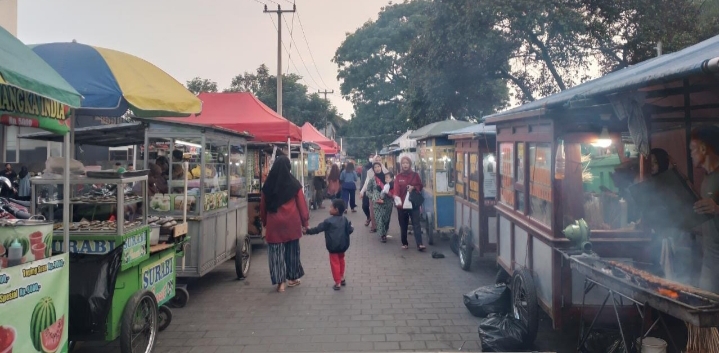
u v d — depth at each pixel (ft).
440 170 33.45
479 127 30.60
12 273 9.49
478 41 45.62
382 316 18.70
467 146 28.02
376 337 16.49
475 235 26.37
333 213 22.80
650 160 14.19
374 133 128.26
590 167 16.84
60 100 10.18
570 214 14.60
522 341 14.66
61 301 11.09
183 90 17.15
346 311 19.38
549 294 14.57
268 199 22.43
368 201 42.39
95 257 13.01
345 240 22.68
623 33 44.24
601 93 10.98
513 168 18.69
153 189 21.71
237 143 25.57
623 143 16.02
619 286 10.85
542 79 51.21
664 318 13.39
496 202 21.44
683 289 9.95
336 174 57.11
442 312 19.10
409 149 54.29
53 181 13.34
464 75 52.21
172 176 21.75
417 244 31.96
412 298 21.07
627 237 14.23
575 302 14.08
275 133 32.01
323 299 21.09
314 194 59.93
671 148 15.16
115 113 17.16
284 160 22.63
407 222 32.42
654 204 13.87
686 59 10.14
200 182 20.86
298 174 56.95
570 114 13.99
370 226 43.16
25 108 10.27
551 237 14.20
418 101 66.13
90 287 12.81
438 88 54.90
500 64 50.29
